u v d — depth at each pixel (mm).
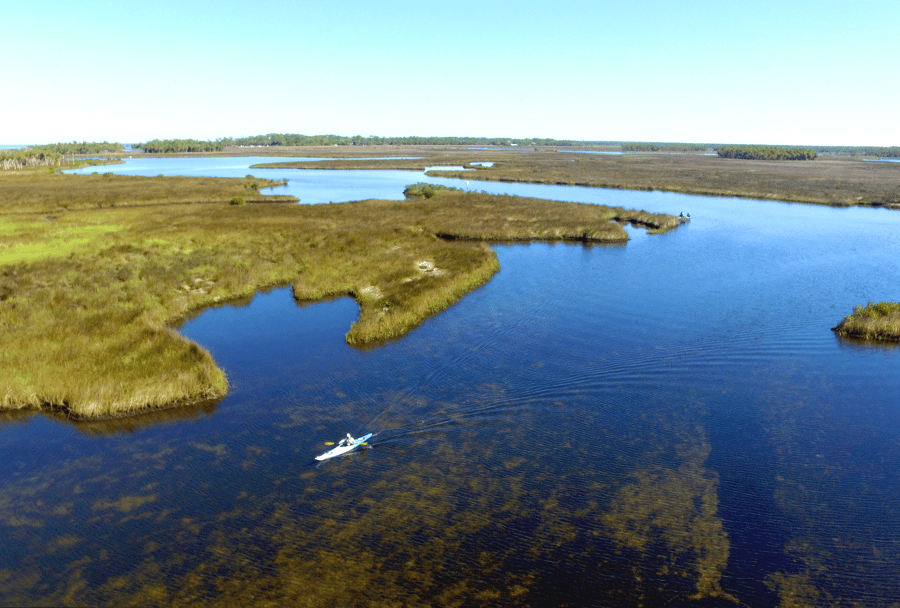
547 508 16938
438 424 21812
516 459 19484
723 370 26281
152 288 36938
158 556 15289
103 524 16578
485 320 33219
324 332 31688
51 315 31156
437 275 41281
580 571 14531
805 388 24469
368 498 17578
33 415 22719
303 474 18844
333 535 15953
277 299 37844
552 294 38531
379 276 40594
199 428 21828
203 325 32938
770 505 16969
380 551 15320
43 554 15453
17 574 14734
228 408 23266
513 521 16391
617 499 17297
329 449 20266
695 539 15602
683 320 33062
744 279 42375
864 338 30094
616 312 34625
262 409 23156
